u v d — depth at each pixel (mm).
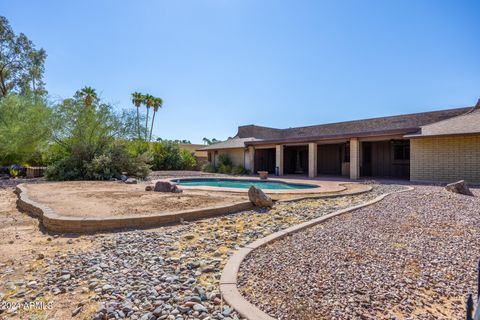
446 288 2631
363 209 6062
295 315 2160
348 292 2514
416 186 10430
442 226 4645
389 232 4371
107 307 2293
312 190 9555
